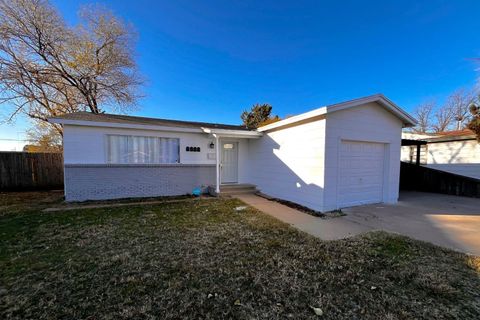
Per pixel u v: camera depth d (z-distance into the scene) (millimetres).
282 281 2678
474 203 7566
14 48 11484
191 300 2287
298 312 2117
